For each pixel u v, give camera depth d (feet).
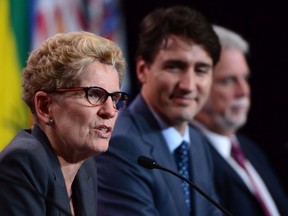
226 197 23.44
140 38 19.85
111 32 29.22
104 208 18.29
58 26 27.35
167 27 19.22
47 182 14.02
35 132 14.47
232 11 33.40
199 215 19.31
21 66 26.04
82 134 13.98
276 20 33.58
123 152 18.61
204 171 20.06
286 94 33.91
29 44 26.48
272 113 34.14
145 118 19.44
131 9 32.09
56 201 14.14
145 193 18.40
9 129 25.22
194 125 25.08
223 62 25.02
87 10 28.50
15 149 13.83
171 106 19.22
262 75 34.04
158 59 19.30
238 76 25.17
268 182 25.41
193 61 19.15
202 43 19.20
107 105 14.01
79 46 13.93
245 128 34.30
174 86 19.15
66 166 14.67
